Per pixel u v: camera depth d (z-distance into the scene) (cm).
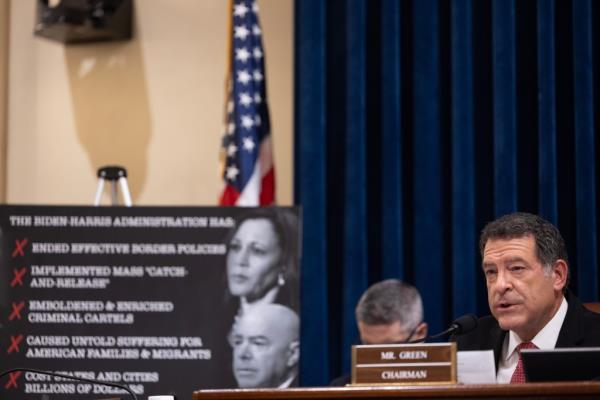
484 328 330
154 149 556
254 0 498
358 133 505
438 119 507
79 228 400
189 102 555
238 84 488
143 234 398
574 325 311
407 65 516
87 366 393
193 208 398
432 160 500
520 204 499
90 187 562
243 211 398
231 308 392
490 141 505
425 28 507
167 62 559
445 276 501
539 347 310
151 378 390
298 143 517
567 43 501
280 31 547
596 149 492
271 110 543
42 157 569
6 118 575
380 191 511
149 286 395
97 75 568
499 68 496
